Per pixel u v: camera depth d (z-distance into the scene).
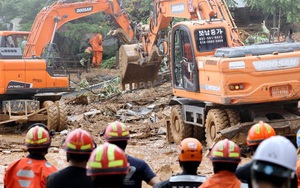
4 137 24.33
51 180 7.27
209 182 7.24
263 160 4.48
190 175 7.73
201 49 20.72
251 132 8.41
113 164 5.61
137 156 20.25
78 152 7.17
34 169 8.49
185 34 21.22
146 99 31.30
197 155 7.74
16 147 22.30
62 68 30.88
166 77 34.41
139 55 29.94
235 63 18.86
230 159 7.21
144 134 24.30
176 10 25.88
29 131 8.67
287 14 43.22
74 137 7.23
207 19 22.47
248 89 18.91
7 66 25.61
